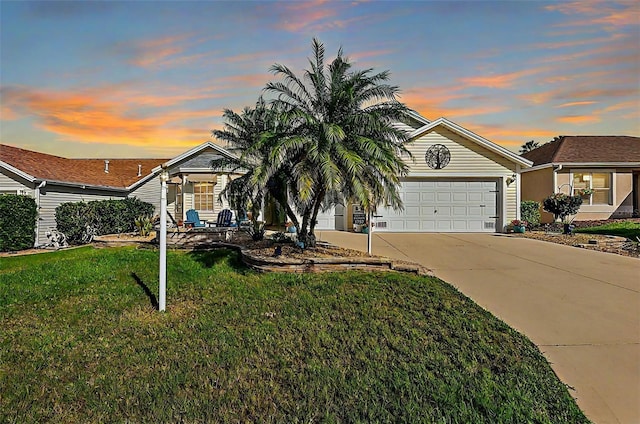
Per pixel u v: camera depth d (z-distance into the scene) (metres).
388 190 8.89
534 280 7.63
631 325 5.35
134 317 5.79
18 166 15.19
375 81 8.66
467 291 6.89
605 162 18.48
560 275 8.02
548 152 21.06
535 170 20.58
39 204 15.10
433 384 3.81
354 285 6.98
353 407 3.46
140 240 13.29
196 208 18.05
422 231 16.14
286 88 8.89
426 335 4.90
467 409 3.44
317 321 5.39
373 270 8.13
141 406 3.50
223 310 5.99
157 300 6.62
